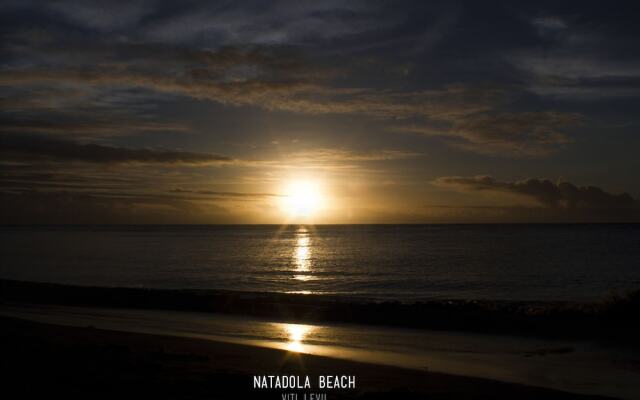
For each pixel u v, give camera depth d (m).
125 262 61.97
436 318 21.23
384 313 22.45
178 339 16.69
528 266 54.47
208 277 45.97
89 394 9.45
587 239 117.00
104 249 88.75
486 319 20.56
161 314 24.14
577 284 40.03
